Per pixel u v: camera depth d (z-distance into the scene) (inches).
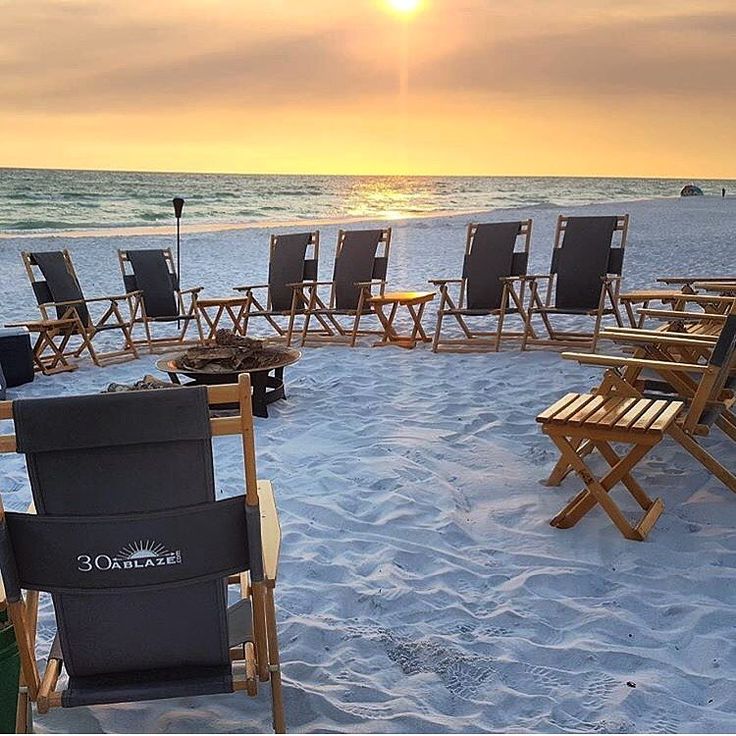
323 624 103.6
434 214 1096.2
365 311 295.4
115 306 285.9
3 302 430.6
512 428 184.1
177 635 73.5
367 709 85.8
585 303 265.6
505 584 114.0
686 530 128.6
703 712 84.4
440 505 141.0
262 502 89.0
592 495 129.3
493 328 323.0
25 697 72.6
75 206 1004.6
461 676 92.3
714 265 509.7
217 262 573.3
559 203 1346.0
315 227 838.5
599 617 103.2
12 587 69.3
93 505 68.2
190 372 190.7
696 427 134.0
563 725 82.8
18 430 65.0
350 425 190.9
